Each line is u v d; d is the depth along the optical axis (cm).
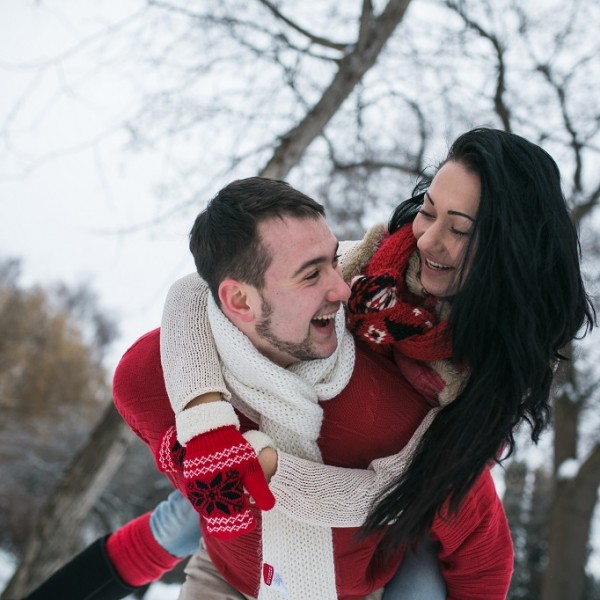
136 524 218
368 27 497
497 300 147
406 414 163
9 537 1413
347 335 162
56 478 1428
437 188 151
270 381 153
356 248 177
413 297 164
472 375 155
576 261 153
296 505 154
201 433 144
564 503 813
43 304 2000
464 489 156
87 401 1936
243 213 152
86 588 216
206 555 207
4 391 1769
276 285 150
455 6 611
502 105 670
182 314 169
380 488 159
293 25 537
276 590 165
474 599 190
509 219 145
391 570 189
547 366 156
